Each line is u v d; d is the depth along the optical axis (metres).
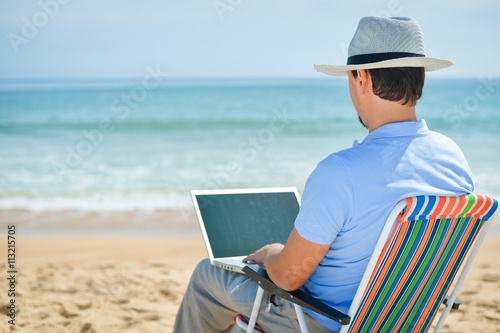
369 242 2.22
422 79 2.26
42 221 8.35
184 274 5.62
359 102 2.32
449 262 2.38
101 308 4.62
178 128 23.56
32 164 14.33
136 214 8.77
